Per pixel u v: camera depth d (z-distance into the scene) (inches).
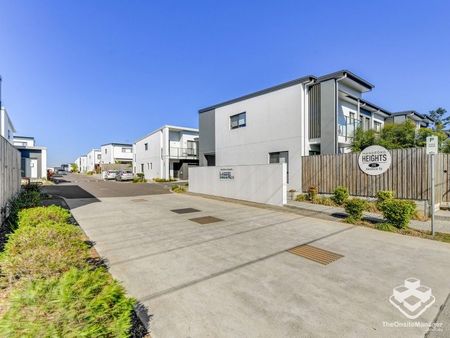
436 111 789.9
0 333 67.5
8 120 821.2
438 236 232.7
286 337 96.7
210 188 573.3
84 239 225.0
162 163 1149.7
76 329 69.8
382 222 274.2
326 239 227.6
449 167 353.4
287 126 537.0
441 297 126.6
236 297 126.2
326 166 439.5
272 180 427.2
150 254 188.1
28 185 589.0
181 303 120.6
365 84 553.0
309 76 500.7
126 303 86.5
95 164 2351.1
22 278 105.2
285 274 153.5
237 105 660.1
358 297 126.3
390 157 359.6
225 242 218.2
